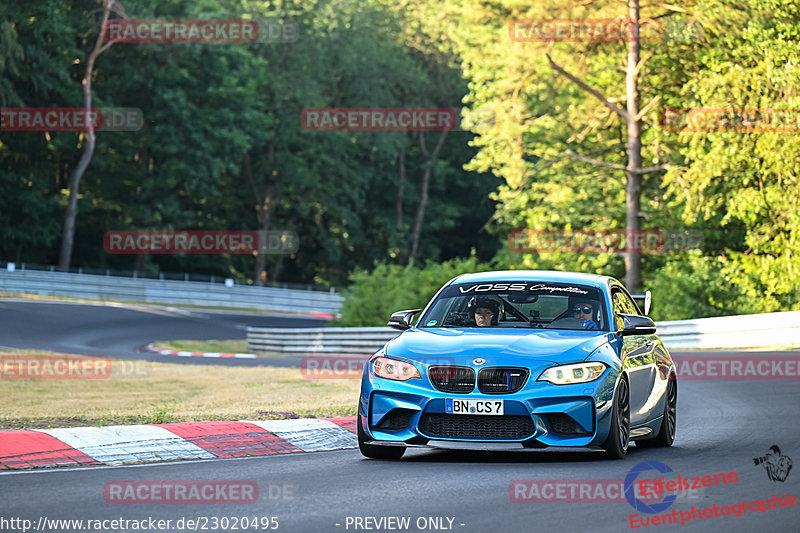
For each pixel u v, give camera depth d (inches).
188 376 3070.9
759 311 4333.2
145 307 7224.4
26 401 2218.3
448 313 1390.3
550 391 1202.6
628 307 1496.1
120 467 1202.6
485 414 1202.6
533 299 1387.8
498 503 947.3
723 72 4377.5
